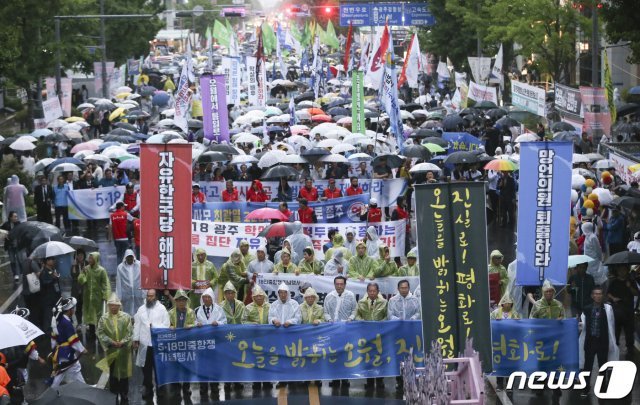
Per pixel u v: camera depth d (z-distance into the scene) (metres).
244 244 33.31
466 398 21.84
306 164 51.41
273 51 154.50
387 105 51.25
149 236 29.11
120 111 76.19
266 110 72.94
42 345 31.94
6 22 66.69
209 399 27.61
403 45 142.50
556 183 29.03
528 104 63.84
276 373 28.48
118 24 111.69
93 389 21.95
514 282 31.48
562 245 29.23
